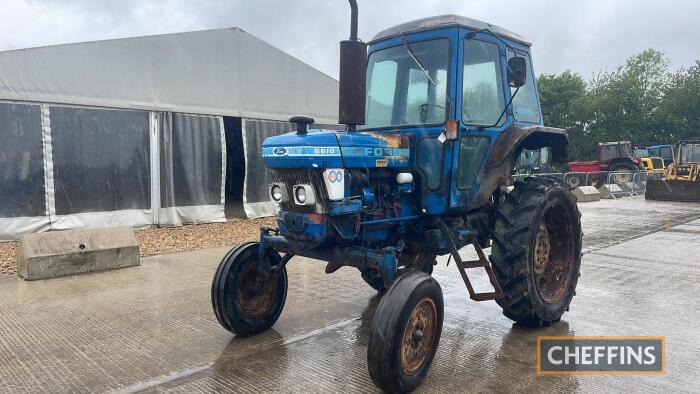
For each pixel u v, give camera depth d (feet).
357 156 10.63
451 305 15.06
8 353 11.46
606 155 72.79
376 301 15.51
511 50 13.25
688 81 108.37
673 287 16.88
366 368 10.60
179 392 9.53
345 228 10.69
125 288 17.08
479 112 12.53
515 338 12.28
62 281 18.06
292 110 36.70
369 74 13.55
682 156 57.88
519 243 12.20
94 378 10.15
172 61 30.19
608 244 25.18
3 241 24.82
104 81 27.61
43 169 25.96
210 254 23.09
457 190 11.85
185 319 13.87
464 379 10.02
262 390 9.60
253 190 34.73
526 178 14.14
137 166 29.32
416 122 12.39
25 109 25.27
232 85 33.09
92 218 27.71
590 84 118.32
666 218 35.91
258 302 12.81
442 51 12.03
